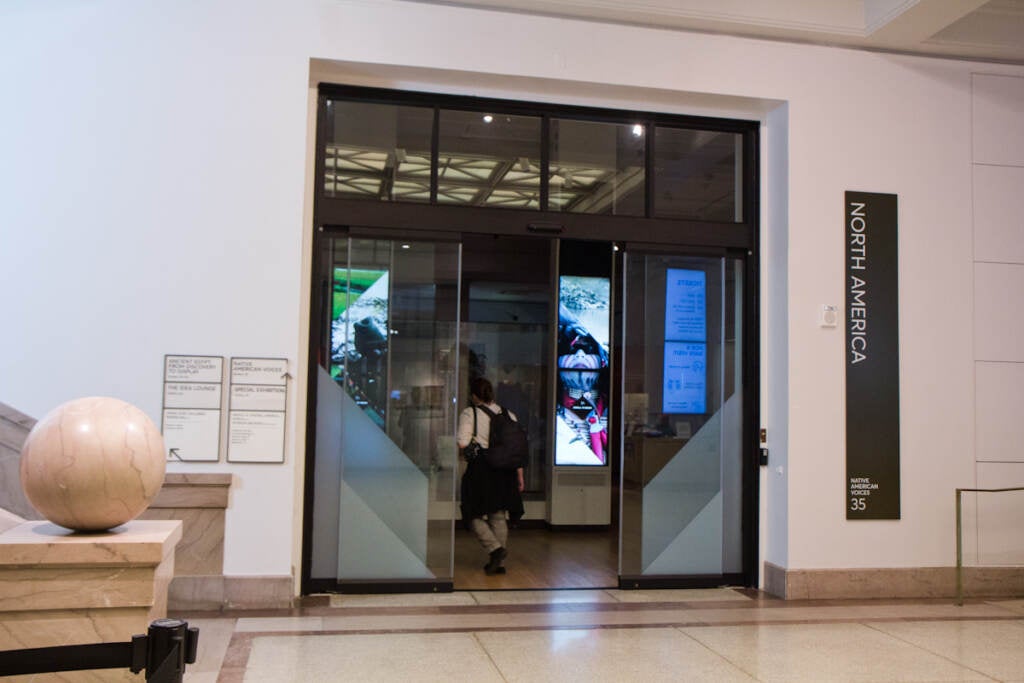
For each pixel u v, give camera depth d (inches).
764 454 296.2
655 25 284.2
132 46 252.2
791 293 287.3
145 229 250.7
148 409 248.4
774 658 213.8
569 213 289.6
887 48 299.0
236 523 251.4
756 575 294.7
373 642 220.7
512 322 468.8
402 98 280.1
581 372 431.8
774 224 297.4
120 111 250.8
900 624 250.2
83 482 133.2
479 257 465.1
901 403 292.0
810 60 293.6
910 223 296.8
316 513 271.9
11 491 238.7
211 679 189.6
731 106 297.7
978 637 236.4
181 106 254.1
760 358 299.3
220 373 251.9
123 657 101.3
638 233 294.5
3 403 240.5
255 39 259.0
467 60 271.3
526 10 276.1
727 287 301.4
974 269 300.5
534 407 465.4
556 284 434.0
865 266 292.4
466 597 275.1
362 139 277.7
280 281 256.7
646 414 294.7
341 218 273.9
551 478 424.5
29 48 247.4
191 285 252.1
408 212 278.5
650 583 291.6
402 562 276.4
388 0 267.3
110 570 135.1
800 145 291.1
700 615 258.2
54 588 133.7
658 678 196.5
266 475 253.1
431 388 279.1
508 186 286.0
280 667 198.7
